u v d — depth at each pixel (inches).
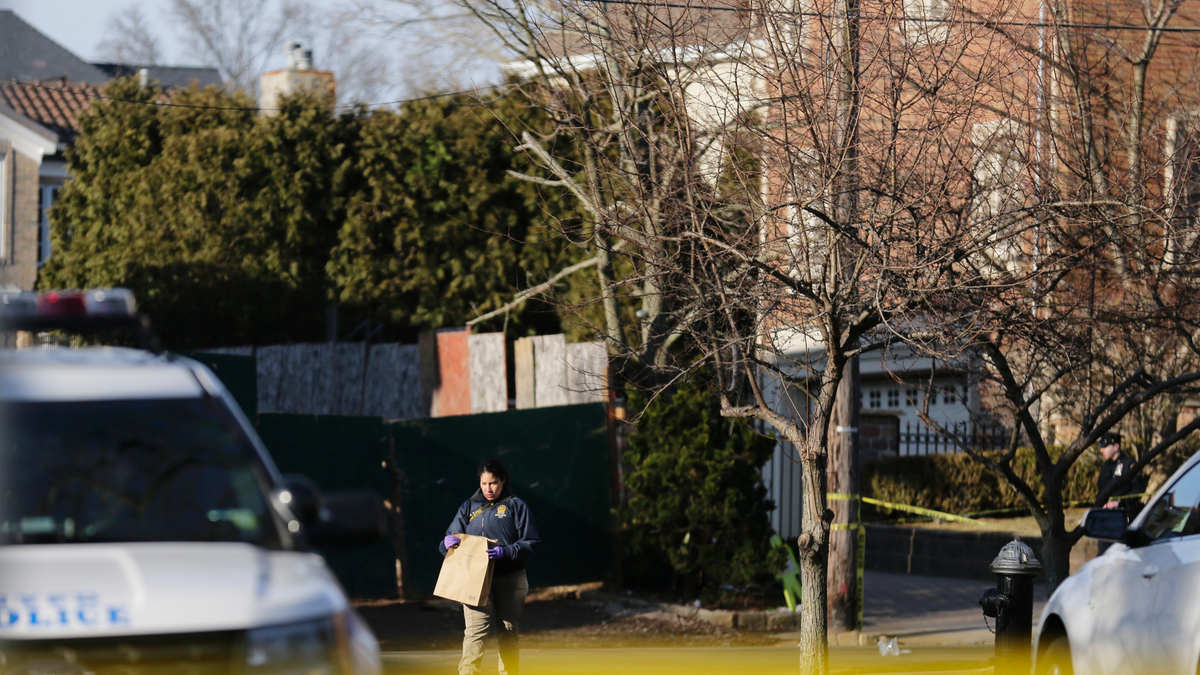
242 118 1781.5
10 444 335.6
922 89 665.6
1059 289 749.9
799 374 919.7
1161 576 471.5
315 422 1015.0
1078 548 1182.3
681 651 876.0
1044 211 681.0
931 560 1323.8
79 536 322.3
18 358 366.0
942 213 647.1
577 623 977.5
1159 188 812.0
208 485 340.5
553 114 874.8
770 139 678.5
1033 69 784.9
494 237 1638.8
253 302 1670.8
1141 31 1063.0
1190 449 1130.7
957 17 725.9
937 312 634.2
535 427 1087.6
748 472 1009.5
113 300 383.9
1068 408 1041.5
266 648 275.3
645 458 1037.8
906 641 930.1
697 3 810.2
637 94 818.8
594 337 991.6
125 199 1807.3
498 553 676.7
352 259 1673.2
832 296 644.7
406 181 1657.2
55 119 2158.0
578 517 1093.8
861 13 689.6
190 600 277.1
